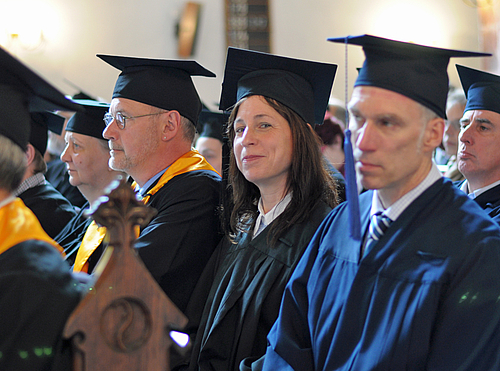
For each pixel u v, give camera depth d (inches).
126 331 50.0
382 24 438.3
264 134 94.0
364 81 65.1
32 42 416.8
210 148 212.4
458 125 157.0
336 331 66.0
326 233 78.3
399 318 61.0
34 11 417.4
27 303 53.8
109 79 425.4
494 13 397.4
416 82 63.6
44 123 150.6
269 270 90.0
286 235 92.4
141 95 116.5
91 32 424.2
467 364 58.3
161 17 429.7
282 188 96.8
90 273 115.0
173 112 118.2
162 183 114.2
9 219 59.3
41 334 53.5
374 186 64.1
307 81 99.9
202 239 108.6
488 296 58.7
